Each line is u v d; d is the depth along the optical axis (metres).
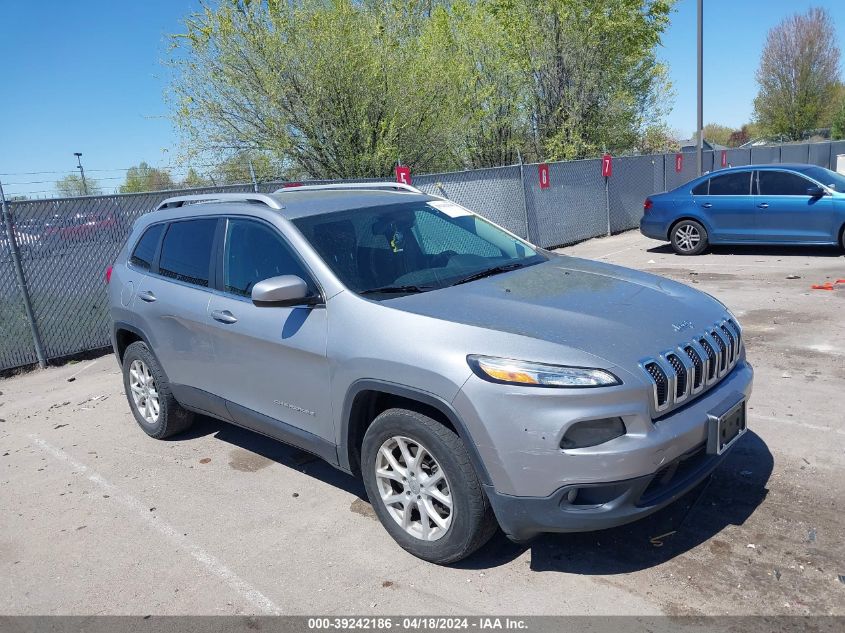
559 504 3.14
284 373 4.18
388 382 3.53
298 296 3.85
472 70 19.48
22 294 8.20
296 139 15.25
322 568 3.71
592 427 3.09
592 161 16.70
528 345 3.25
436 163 17.97
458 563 3.64
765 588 3.24
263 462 5.12
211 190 9.69
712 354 3.58
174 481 4.92
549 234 15.59
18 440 6.02
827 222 11.17
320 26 14.48
